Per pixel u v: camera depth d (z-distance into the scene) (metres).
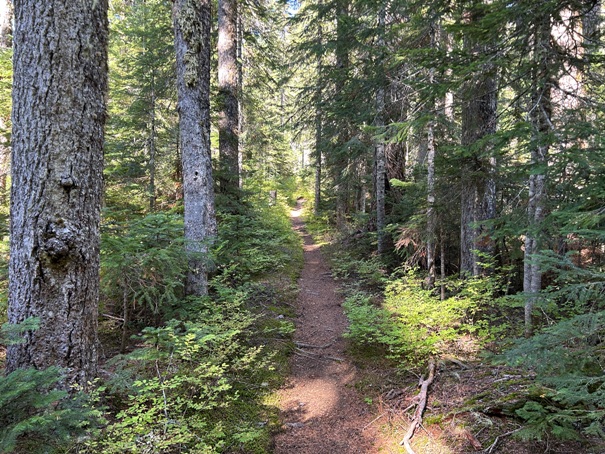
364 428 4.40
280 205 26.45
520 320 6.46
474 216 7.50
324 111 12.20
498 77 5.34
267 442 4.08
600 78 4.57
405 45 8.31
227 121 10.59
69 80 3.54
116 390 3.99
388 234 11.47
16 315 3.53
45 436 2.46
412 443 3.95
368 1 8.72
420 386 4.95
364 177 14.38
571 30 4.47
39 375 2.40
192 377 4.12
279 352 6.29
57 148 3.50
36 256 3.48
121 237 4.93
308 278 11.82
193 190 6.52
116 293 5.39
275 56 15.32
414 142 10.83
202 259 6.10
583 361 2.83
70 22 3.53
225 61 10.56
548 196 4.68
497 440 3.60
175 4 6.36
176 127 11.71
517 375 4.58
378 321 6.52
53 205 3.50
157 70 11.12
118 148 10.51
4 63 7.43
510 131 4.07
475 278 6.88
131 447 3.06
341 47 10.15
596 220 3.14
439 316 5.94
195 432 3.90
